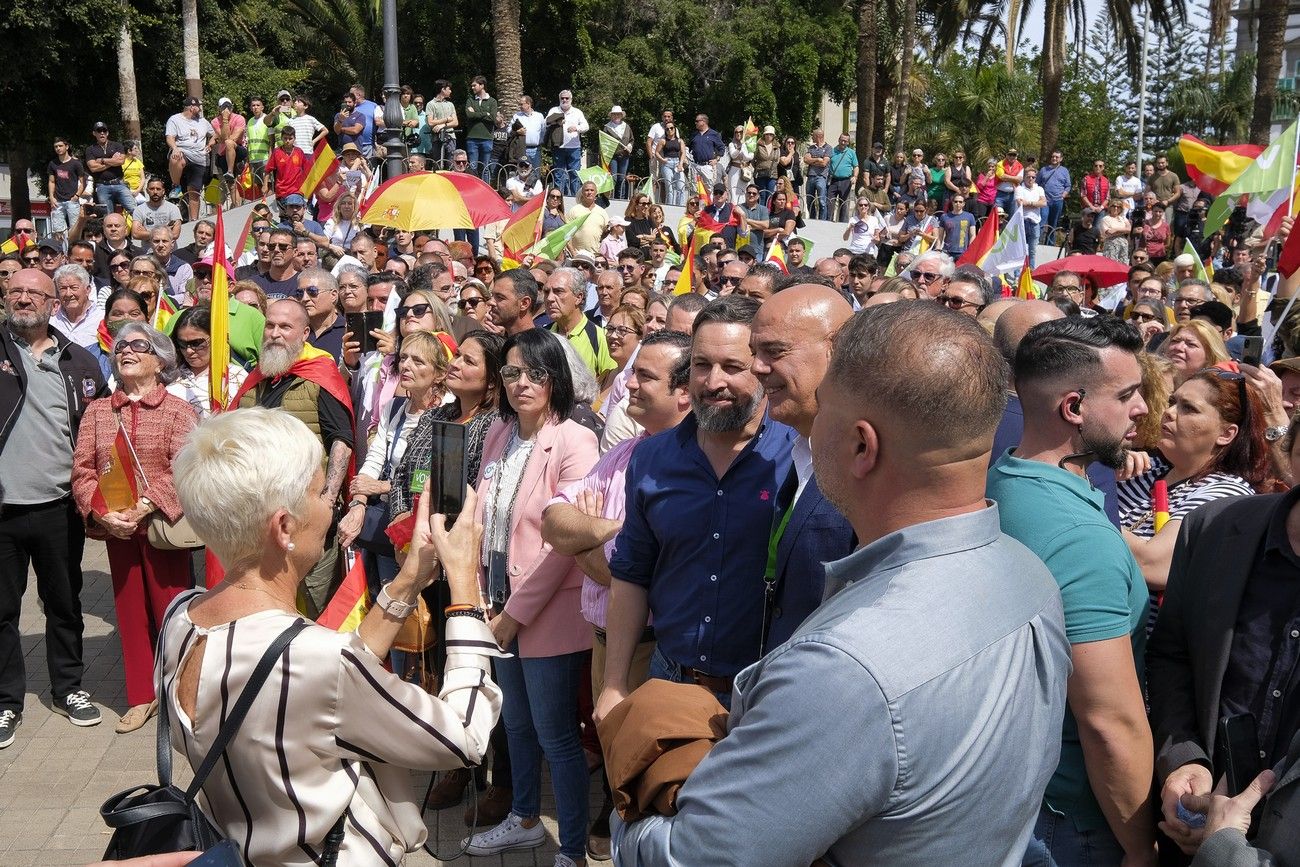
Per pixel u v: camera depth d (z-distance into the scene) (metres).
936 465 1.56
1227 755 2.12
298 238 9.45
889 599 1.50
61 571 5.39
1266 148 8.62
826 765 1.40
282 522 2.09
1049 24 30.39
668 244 15.67
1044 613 1.60
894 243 18.58
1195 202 19.72
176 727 2.10
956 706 1.43
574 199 18.58
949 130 40.38
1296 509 2.26
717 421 2.82
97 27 22.73
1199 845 2.11
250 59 28.98
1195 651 2.35
